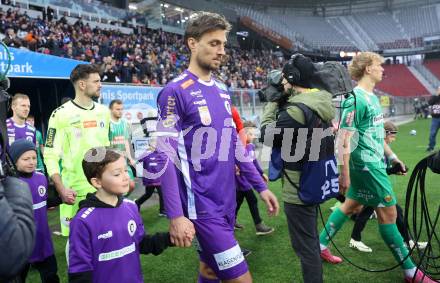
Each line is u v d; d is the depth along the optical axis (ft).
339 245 12.50
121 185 6.54
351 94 8.79
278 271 10.61
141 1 95.40
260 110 49.88
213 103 6.41
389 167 10.89
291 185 7.67
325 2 162.81
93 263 6.39
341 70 7.80
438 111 33.63
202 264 7.16
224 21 6.30
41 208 9.00
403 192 19.48
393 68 138.72
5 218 3.47
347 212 10.44
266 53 116.47
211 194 6.29
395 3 160.66
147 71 52.08
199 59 6.34
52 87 26.27
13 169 4.49
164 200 5.92
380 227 9.68
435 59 141.49
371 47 144.97
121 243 6.63
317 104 7.17
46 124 26.61
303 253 7.63
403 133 55.62
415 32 145.48
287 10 164.04
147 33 77.25
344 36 149.48
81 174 10.39
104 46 53.72
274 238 13.47
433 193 19.02
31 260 8.70
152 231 14.71
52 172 9.45
